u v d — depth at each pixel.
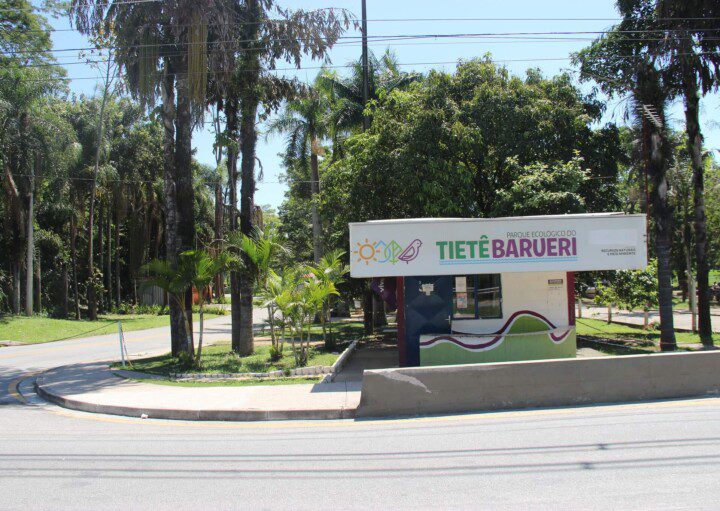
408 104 19.97
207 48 15.30
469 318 13.89
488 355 12.80
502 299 13.95
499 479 5.64
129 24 15.02
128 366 15.45
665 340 16.44
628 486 5.31
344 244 21.56
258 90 16.69
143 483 5.84
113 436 8.22
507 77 20.77
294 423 8.91
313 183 32.59
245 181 17.12
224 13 14.69
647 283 23.91
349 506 5.03
